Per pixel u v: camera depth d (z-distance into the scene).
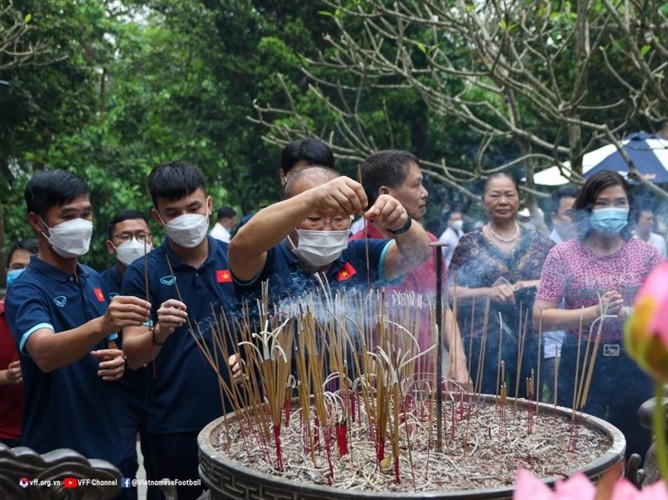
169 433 2.28
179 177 2.33
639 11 3.25
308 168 1.99
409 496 1.24
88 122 7.85
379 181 2.57
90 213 2.28
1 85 6.69
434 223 5.43
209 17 9.15
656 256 2.71
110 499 1.40
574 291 2.68
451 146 9.27
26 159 8.27
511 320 2.69
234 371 1.96
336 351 1.73
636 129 6.46
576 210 2.72
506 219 2.89
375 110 8.82
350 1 7.44
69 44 7.30
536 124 7.54
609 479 0.56
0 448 1.32
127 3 9.83
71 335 2.00
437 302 1.60
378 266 2.04
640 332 0.46
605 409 2.69
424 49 3.90
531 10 4.08
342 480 1.45
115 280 3.15
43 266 2.26
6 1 6.62
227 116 9.37
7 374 2.59
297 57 8.95
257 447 1.65
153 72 10.95
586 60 3.52
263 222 1.67
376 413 1.53
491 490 1.26
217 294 2.35
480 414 1.90
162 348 2.30
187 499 2.30
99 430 2.24
